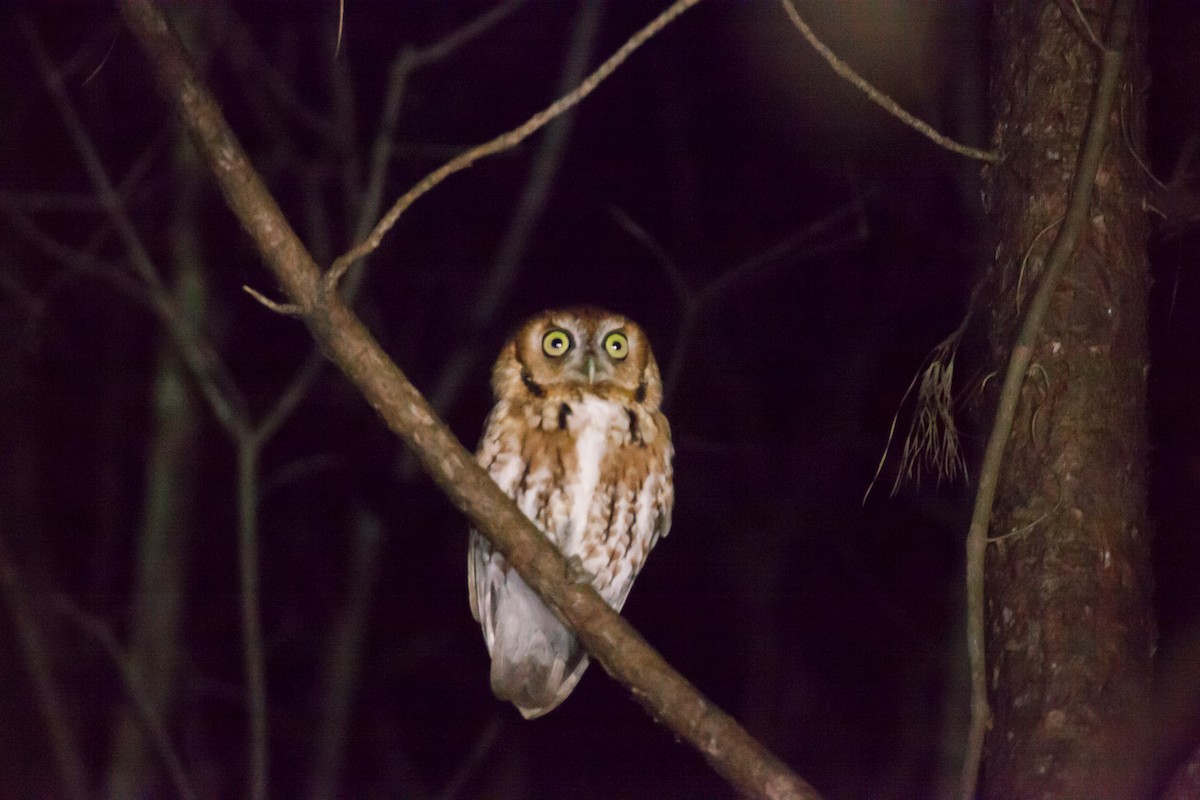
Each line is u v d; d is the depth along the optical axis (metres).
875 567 14.04
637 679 4.70
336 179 11.47
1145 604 4.21
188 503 10.60
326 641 13.88
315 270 4.33
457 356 11.52
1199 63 6.88
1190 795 3.46
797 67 13.45
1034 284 4.47
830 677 13.94
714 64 13.80
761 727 13.76
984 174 4.86
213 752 13.89
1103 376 4.35
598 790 14.14
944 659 13.54
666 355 14.10
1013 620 4.20
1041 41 4.69
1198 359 8.41
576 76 11.67
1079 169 4.27
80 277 11.77
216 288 12.37
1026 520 4.27
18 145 11.00
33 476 10.47
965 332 5.16
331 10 11.26
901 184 13.07
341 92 11.09
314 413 13.93
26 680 9.66
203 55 11.09
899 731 13.70
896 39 9.68
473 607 8.16
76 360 13.08
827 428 14.17
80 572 12.82
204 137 4.26
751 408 14.29
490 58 12.99
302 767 13.91
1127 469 4.31
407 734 14.49
